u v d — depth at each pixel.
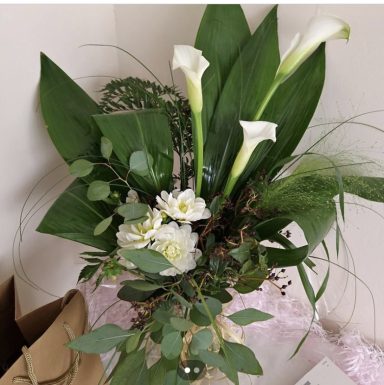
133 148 0.63
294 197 0.60
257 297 0.86
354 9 0.62
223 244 0.61
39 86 0.70
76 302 0.64
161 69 0.86
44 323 0.68
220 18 0.71
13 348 0.73
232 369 0.54
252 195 0.62
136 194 0.63
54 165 0.82
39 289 0.89
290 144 0.68
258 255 0.60
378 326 0.84
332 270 0.83
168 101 0.73
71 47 0.77
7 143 0.70
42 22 0.69
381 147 0.68
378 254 0.76
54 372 0.60
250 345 0.83
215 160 0.70
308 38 0.55
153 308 0.59
